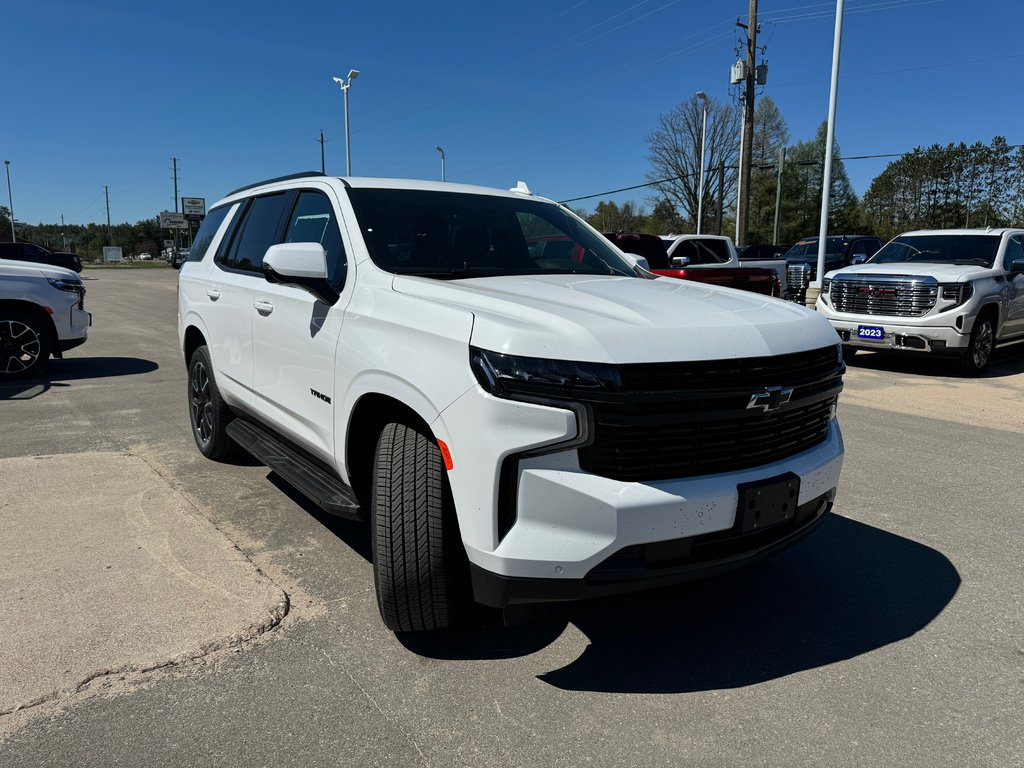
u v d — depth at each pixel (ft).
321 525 13.46
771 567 12.20
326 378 10.66
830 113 53.78
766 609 10.75
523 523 7.80
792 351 8.70
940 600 11.05
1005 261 33.47
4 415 21.94
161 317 54.85
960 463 18.20
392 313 9.44
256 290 13.32
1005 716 8.24
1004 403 25.71
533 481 7.70
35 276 28.04
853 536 13.51
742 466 8.49
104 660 8.94
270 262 10.23
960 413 24.00
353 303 10.31
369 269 10.51
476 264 11.64
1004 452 19.21
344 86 91.86
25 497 14.51
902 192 220.02
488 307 8.60
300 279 10.80
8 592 10.55
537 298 9.17
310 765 7.29
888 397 26.76
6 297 27.32
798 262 68.95
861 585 11.53
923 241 36.35
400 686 8.65
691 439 8.07
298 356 11.58
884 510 14.88
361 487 10.47
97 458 17.35
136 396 25.08
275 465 12.17
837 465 9.74
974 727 8.04
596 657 9.39
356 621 10.12
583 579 7.76
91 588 10.73
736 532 8.33
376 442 10.27
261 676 8.77
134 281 113.09
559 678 8.89
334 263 11.41
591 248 13.48
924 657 9.47
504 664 9.18
